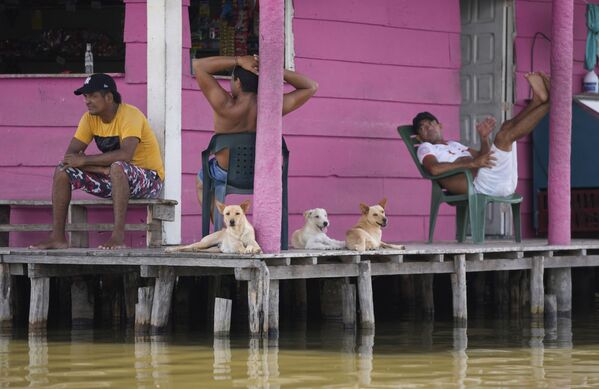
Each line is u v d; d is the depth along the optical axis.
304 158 12.85
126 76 11.92
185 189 11.98
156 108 11.83
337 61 13.05
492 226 14.29
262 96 9.84
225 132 10.22
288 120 12.75
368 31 13.28
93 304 11.01
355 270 10.23
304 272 9.83
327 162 12.99
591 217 13.99
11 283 10.59
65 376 7.71
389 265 10.57
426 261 10.90
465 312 10.95
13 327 10.53
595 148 13.97
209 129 12.13
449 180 12.27
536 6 14.55
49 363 8.28
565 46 12.01
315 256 9.82
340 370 8.00
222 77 12.38
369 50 13.29
